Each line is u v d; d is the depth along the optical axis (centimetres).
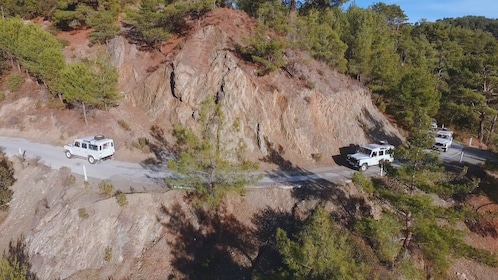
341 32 3756
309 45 3319
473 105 3888
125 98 3344
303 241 1399
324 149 3031
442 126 4106
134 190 2248
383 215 1823
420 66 4406
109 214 2089
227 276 1995
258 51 2981
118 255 2022
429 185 1595
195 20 3706
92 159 2623
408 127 3719
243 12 3816
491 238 2348
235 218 2255
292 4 3731
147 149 2839
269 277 1408
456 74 4250
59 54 3033
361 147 2880
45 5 4250
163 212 2172
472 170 2908
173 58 3250
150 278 1945
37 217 2198
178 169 1984
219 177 2059
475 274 2148
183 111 3056
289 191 2411
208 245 2130
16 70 3675
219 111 2062
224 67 3055
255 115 2941
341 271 1159
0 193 2312
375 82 3828
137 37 3703
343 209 2334
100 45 3688
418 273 1574
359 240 2062
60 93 3197
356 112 3397
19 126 3142
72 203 2148
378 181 1988
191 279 1964
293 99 3061
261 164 2780
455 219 1523
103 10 3662
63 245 2017
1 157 2662
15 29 3278
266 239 2175
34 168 2534
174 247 2083
